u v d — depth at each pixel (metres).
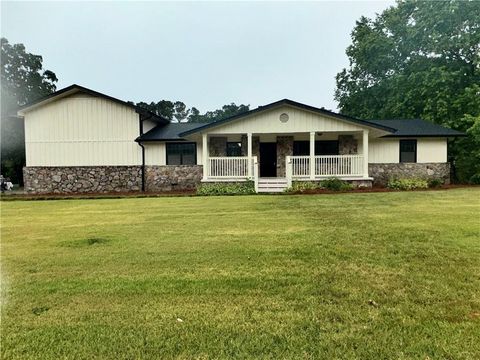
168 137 17.92
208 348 2.32
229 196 13.14
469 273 3.68
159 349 2.33
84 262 4.37
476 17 21.14
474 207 8.53
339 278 3.60
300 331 2.52
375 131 15.58
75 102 18.34
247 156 16.92
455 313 2.77
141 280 3.68
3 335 2.55
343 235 5.54
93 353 2.29
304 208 8.91
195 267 4.09
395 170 17.75
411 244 4.89
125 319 2.79
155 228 6.55
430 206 8.80
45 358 2.25
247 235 5.74
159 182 18.28
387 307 2.90
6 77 30.02
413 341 2.35
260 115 15.35
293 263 4.14
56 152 18.44
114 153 18.34
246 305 3.00
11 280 3.73
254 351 2.27
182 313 2.88
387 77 27.72
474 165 19.88
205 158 15.76
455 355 2.18
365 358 2.17
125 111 18.28
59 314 2.89
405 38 25.45
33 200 13.72
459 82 22.20
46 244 5.38
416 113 24.45
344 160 15.74
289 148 17.78
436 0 22.34
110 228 6.65
